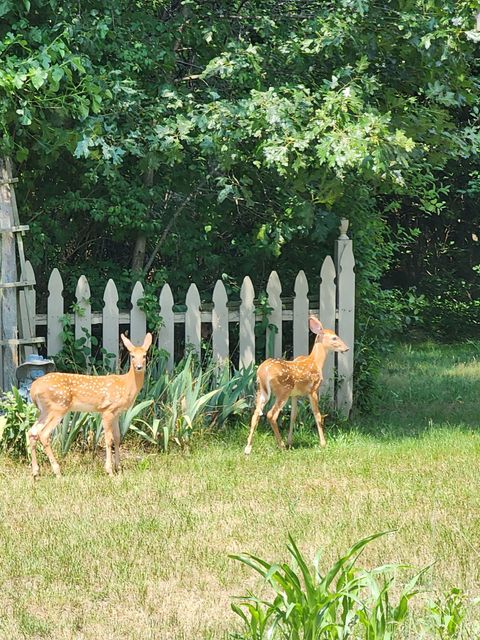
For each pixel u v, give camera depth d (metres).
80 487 11.45
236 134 14.19
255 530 9.68
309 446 14.15
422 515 10.19
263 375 13.69
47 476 12.17
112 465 12.47
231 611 7.67
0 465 12.66
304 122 14.38
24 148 14.09
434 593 7.94
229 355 15.98
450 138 15.80
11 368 14.12
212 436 14.18
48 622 7.44
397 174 14.22
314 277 16.64
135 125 14.68
